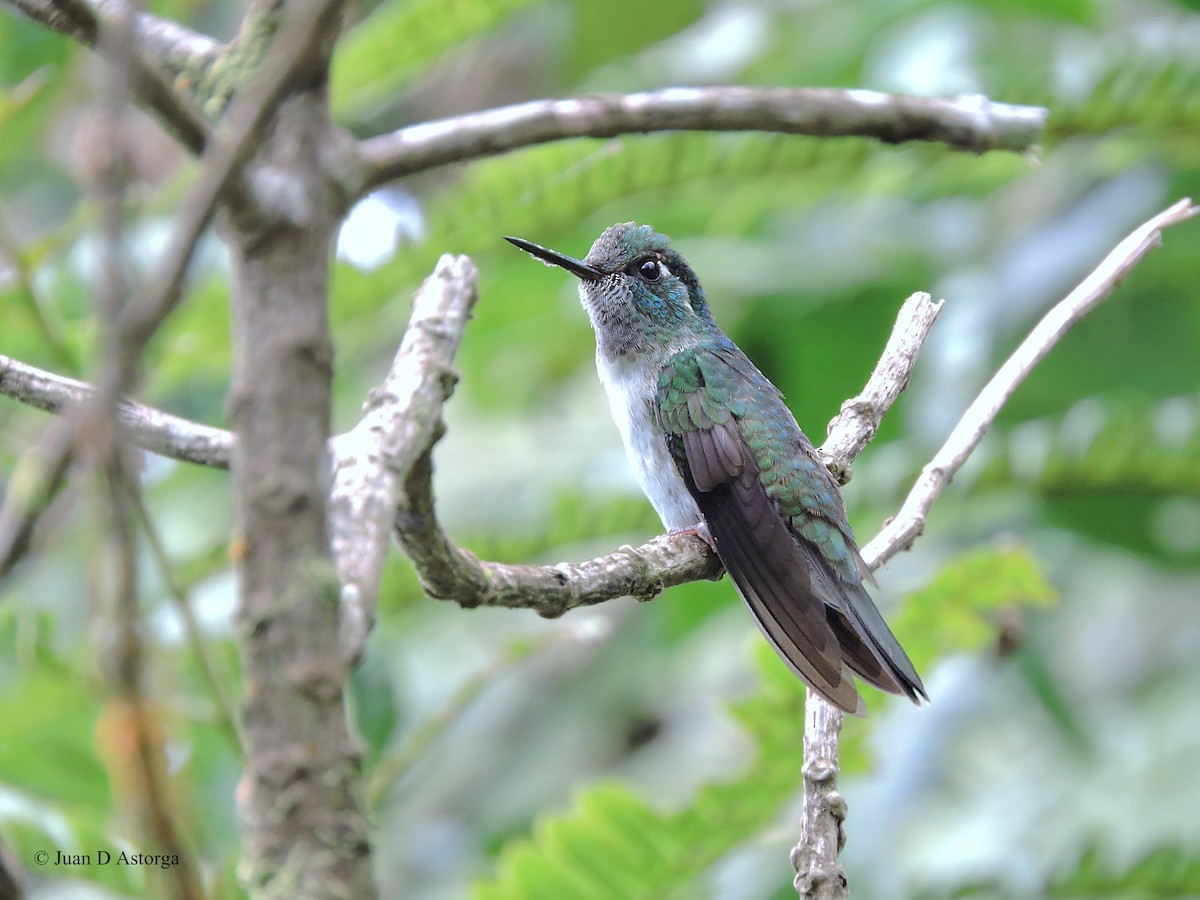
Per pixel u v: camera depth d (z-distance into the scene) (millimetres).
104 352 2250
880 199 13516
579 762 13828
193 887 2604
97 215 2260
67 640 9102
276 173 2945
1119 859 8891
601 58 15523
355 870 2680
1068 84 10227
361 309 9805
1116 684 13883
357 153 3439
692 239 13023
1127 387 12570
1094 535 11281
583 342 14750
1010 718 12438
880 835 11422
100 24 3006
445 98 17391
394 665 8734
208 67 3863
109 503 2395
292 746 2682
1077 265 12445
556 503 9211
